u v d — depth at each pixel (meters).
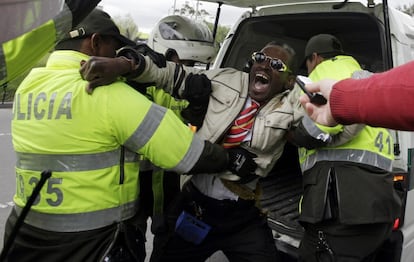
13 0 1.08
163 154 1.80
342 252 2.23
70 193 1.73
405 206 2.56
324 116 1.15
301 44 4.01
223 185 2.27
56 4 1.20
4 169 6.33
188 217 2.34
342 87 1.09
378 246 2.30
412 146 2.63
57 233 1.76
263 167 2.19
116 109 1.73
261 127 2.11
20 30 1.10
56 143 1.73
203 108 2.20
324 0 3.27
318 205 2.22
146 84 2.13
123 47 2.00
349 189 2.18
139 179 2.09
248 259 2.35
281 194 3.45
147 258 3.76
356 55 3.68
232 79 2.23
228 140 2.15
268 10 3.65
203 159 1.88
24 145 1.78
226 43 3.73
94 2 1.32
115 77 1.78
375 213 2.15
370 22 3.07
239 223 2.33
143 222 2.04
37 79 1.82
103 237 1.78
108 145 1.76
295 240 2.76
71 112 1.72
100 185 1.76
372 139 2.26
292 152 3.89
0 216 4.59
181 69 2.22
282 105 2.15
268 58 2.14
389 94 0.98
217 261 3.45
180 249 2.45
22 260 1.83
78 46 1.87
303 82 1.25
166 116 1.81
